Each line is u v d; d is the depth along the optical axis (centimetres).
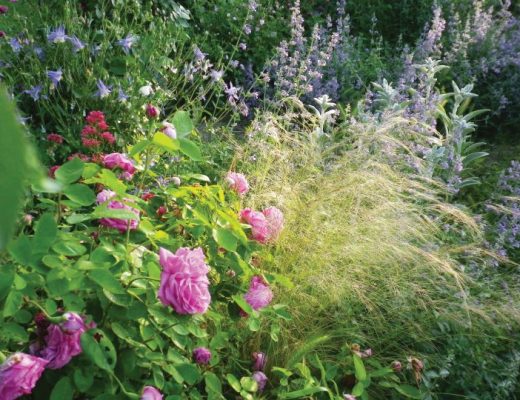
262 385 198
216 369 205
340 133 398
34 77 330
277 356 228
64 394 127
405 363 247
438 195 408
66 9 339
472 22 665
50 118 338
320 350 235
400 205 277
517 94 583
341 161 301
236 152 319
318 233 254
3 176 24
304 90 448
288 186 270
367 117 408
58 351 128
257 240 193
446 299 264
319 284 237
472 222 286
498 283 307
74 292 136
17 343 137
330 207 276
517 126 581
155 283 147
